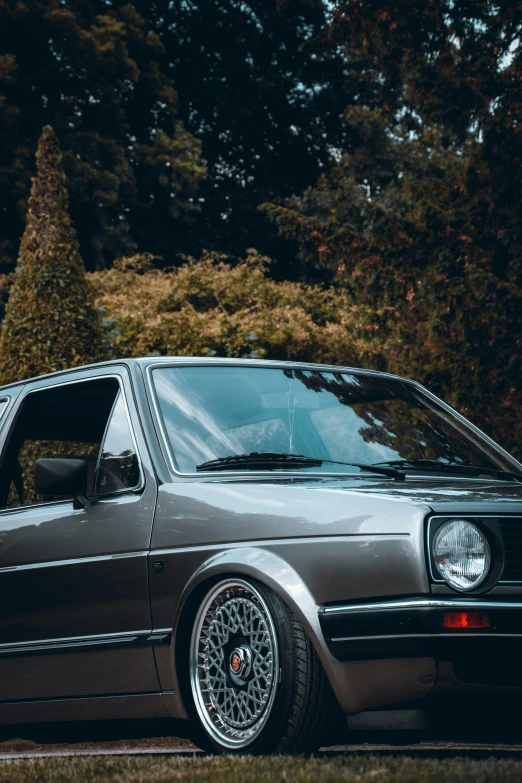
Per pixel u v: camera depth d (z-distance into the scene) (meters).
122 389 5.41
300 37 35.47
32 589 5.37
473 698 4.08
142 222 32.06
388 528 4.16
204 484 4.82
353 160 32.88
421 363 12.59
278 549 4.37
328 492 4.45
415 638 4.01
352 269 12.68
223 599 4.59
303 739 4.24
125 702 4.93
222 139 36.22
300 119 36.12
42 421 5.89
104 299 17.56
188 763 4.02
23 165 28.08
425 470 5.16
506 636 4.05
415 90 12.53
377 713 4.17
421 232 12.34
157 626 4.78
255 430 5.21
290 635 4.25
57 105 29.72
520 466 5.64
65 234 13.57
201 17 35.69
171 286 18.70
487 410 11.99
